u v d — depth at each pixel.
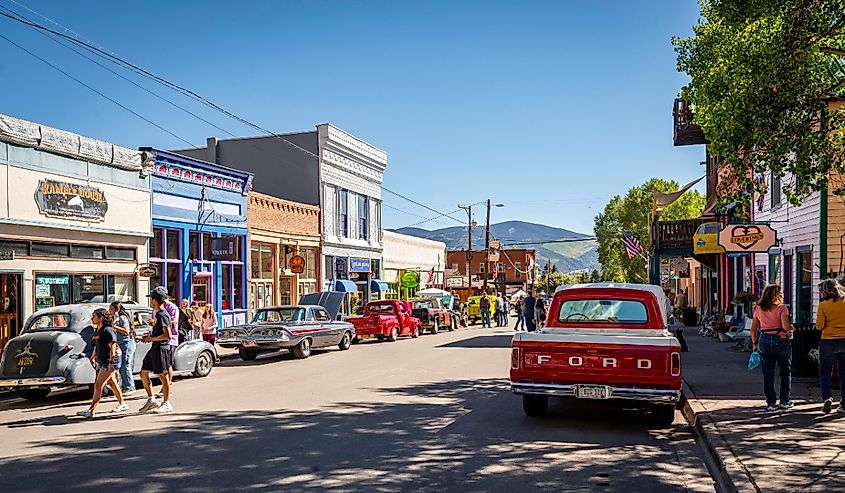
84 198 20.52
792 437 8.81
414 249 50.75
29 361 12.91
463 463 8.12
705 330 26.97
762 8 11.66
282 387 14.58
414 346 25.22
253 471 7.73
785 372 10.79
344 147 37.41
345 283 36.16
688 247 33.00
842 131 11.88
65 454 8.56
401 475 7.58
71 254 20.14
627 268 72.88
